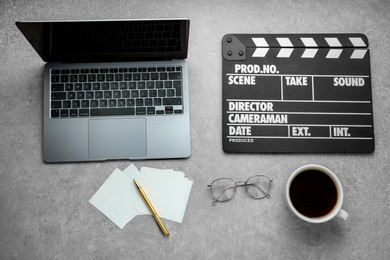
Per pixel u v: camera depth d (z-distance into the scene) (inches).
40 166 40.6
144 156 40.4
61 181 40.4
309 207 38.9
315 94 42.6
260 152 41.6
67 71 40.9
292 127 42.0
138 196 40.4
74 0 43.3
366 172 41.8
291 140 41.8
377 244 40.5
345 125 42.2
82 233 39.6
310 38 43.4
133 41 38.5
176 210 40.2
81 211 40.0
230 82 42.6
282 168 41.5
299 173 39.3
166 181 40.7
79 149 40.2
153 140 40.5
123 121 40.6
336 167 41.8
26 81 42.0
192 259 39.5
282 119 42.1
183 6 43.7
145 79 41.1
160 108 40.8
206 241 39.8
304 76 42.8
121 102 40.7
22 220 39.7
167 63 41.4
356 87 42.8
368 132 42.2
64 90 40.6
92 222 39.8
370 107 42.6
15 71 42.1
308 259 39.9
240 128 41.8
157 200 40.4
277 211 40.6
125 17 43.3
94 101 40.6
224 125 41.8
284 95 42.5
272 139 41.8
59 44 38.3
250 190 40.8
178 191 40.6
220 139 41.8
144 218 40.0
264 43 43.2
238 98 42.3
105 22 36.7
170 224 39.9
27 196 40.1
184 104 41.0
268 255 39.9
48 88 40.5
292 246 40.1
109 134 40.4
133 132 40.5
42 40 37.4
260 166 41.4
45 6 43.2
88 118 40.4
